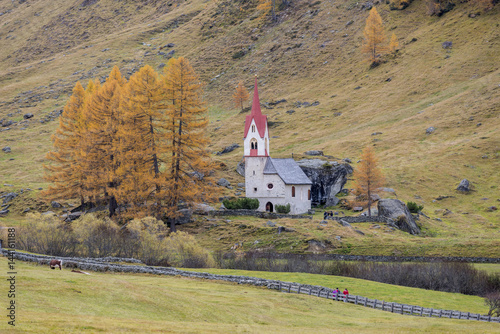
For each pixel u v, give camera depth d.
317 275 55.06
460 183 106.06
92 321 25.05
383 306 41.81
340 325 33.62
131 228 61.25
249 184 92.38
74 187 87.69
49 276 33.72
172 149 76.00
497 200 100.19
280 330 29.42
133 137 75.81
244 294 41.34
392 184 107.31
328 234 72.94
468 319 38.28
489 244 68.94
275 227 75.31
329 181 100.31
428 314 39.81
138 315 28.53
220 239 73.38
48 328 22.47
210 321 30.53
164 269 48.97
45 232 59.53
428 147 125.31
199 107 78.00
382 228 78.31
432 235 82.62
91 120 87.50
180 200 83.44
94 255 57.34
